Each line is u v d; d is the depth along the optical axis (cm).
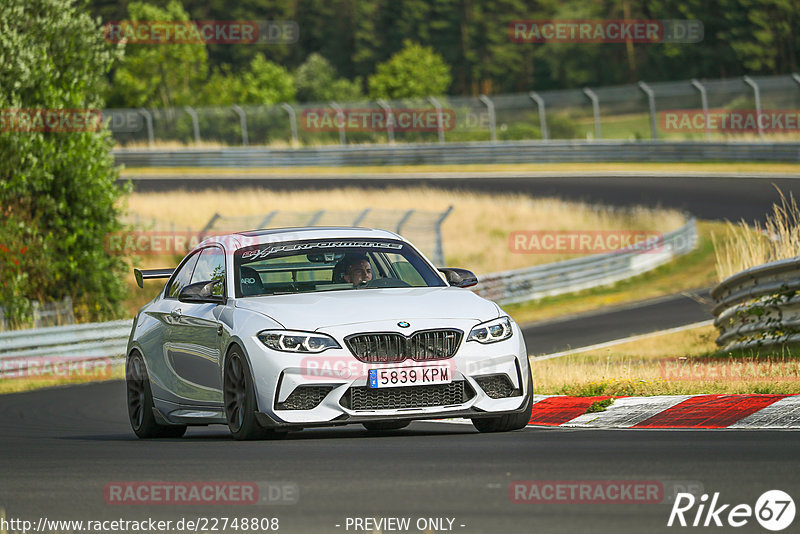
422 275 3278
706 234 12375
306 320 2878
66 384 6844
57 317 9006
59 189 9306
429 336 2873
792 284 4831
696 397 3316
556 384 4038
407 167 18862
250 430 2898
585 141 17838
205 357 3159
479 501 1847
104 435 3822
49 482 2247
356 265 3244
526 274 10306
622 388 3659
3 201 9038
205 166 19712
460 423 3634
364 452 2552
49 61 9044
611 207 14100
